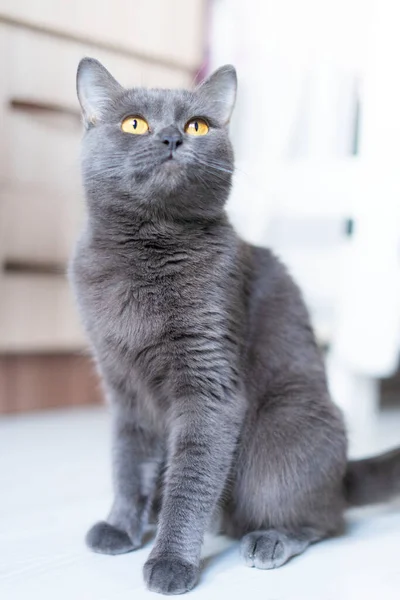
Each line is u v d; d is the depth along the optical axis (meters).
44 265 1.02
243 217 1.07
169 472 0.60
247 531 0.64
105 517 0.68
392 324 0.92
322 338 1.06
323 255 1.09
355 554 0.62
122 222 0.63
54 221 1.01
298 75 1.05
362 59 0.94
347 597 0.55
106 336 0.62
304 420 0.64
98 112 0.66
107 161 0.63
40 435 0.94
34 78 0.96
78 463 0.83
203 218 0.64
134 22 1.03
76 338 1.05
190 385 0.60
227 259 0.63
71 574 0.57
